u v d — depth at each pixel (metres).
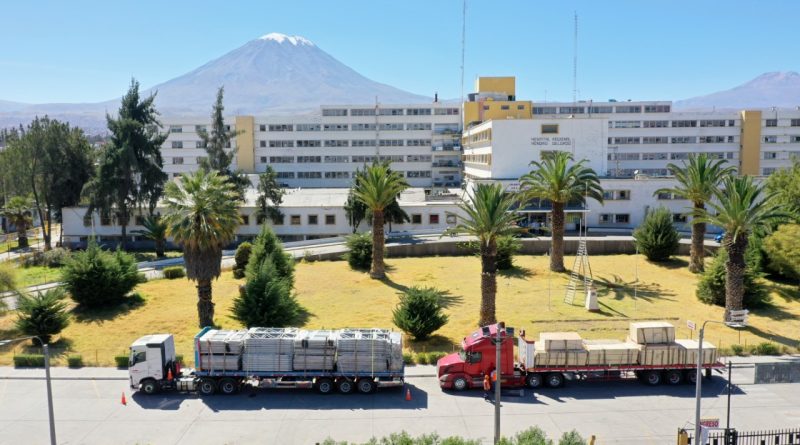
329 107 147.12
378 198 58.75
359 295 53.97
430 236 80.00
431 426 28.91
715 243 70.00
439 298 52.09
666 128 137.75
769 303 49.62
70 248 90.19
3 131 116.00
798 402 31.52
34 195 97.75
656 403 31.36
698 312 47.44
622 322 44.62
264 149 147.50
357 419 29.70
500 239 62.16
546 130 87.12
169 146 145.88
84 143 98.31
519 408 30.91
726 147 137.62
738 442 26.94
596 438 27.48
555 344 33.47
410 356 37.88
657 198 82.31
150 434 28.16
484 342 33.47
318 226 88.50
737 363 36.69
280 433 28.17
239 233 88.94
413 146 147.38
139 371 32.69
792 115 135.62
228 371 32.66
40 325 41.91
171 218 42.44
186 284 60.22
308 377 32.62
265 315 42.69
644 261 65.31
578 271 59.44
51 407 24.20
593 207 82.88
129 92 89.56
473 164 111.12
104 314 49.25
